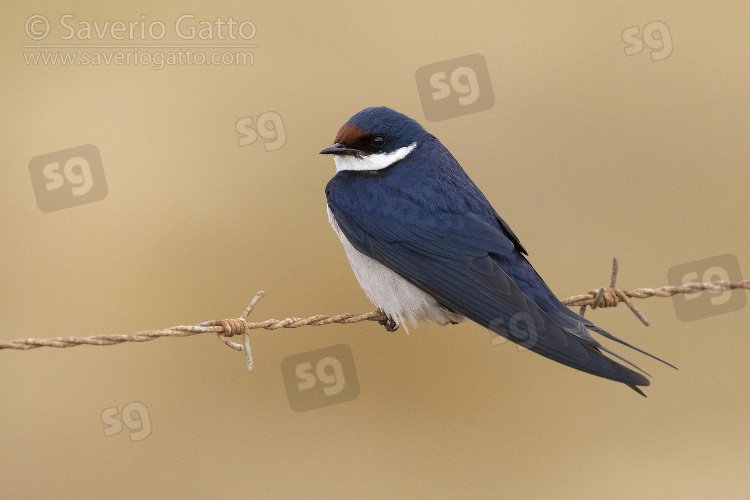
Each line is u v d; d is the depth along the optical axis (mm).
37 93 13727
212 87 14117
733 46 15516
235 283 11461
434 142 7875
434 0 16312
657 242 12609
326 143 13367
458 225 7426
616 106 14422
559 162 13617
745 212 13016
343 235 7723
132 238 12008
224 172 12930
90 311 11141
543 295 7156
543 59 15023
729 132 14047
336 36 15195
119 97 13820
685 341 11609
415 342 11047
